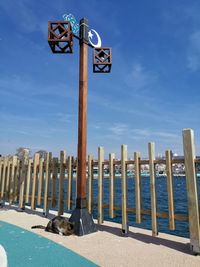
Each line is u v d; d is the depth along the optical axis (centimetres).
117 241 526
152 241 528
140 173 573
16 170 959
